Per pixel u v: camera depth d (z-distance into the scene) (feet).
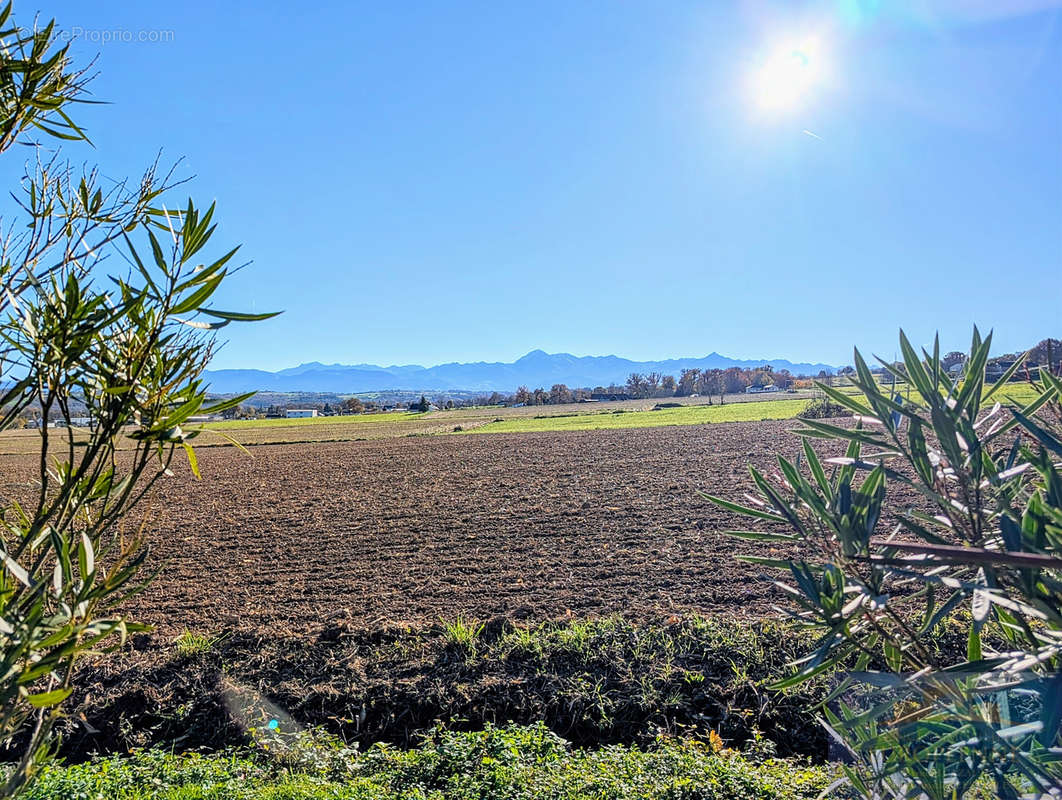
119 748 21.72
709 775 15.98
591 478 63.72
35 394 6.38
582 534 41.37
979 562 4.12
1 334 6.21
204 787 16.71
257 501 61.41
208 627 28.91
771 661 22.48
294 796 16.08
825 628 6.34
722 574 31.60
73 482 6.57
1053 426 6.29
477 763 17.33
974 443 5.79
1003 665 4.67
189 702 23.13
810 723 20.01
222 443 143.95
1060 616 4.56
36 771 6.51
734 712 20.65
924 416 6.27
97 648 6.26
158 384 6.75
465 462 84.02
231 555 41.42
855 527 5.74
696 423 124.67
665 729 20.53
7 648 5.28
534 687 22.72
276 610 30.83
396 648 25.71
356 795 15.98
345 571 36.68
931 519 6.14
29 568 6.49
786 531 39.27
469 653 24.97
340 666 24.85
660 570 33.01
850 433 6.44
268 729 21.57
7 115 6.51
